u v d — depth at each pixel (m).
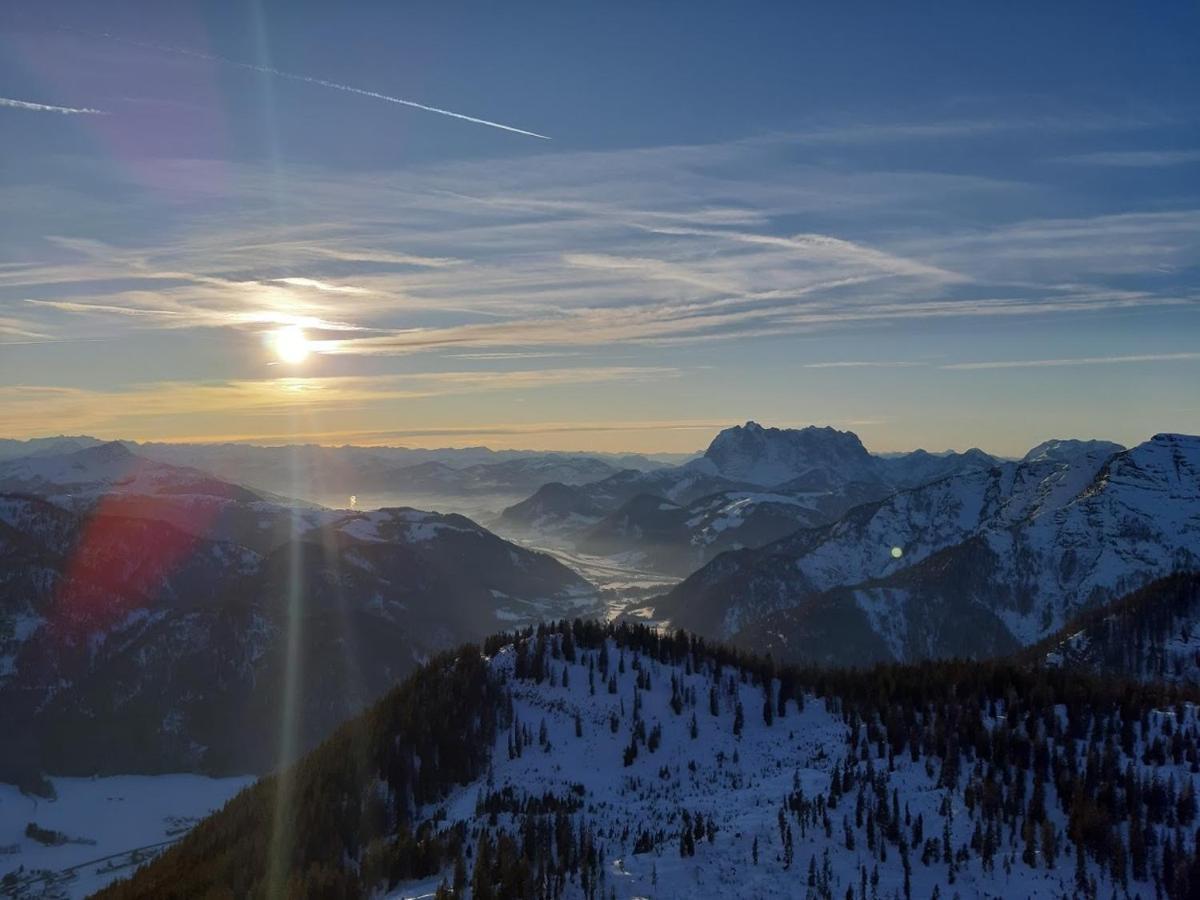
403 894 118.75
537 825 131.88
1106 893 110.81
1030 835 118.75
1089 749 137.75
